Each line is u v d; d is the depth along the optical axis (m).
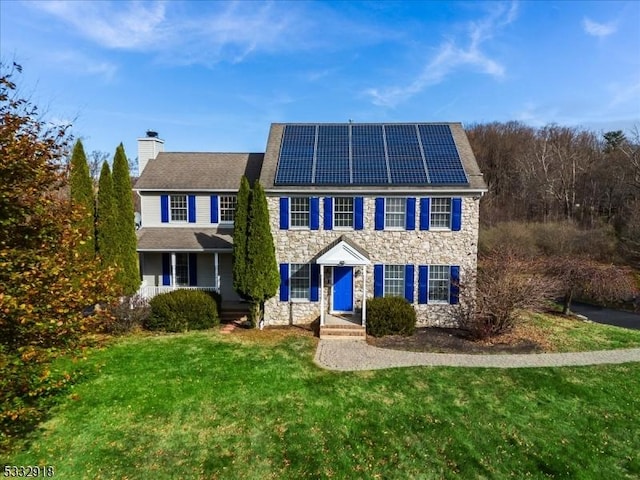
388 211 19.80
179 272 22.75
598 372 14.09
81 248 17.88
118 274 18.80
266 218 18.30
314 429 10.65
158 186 22.45
